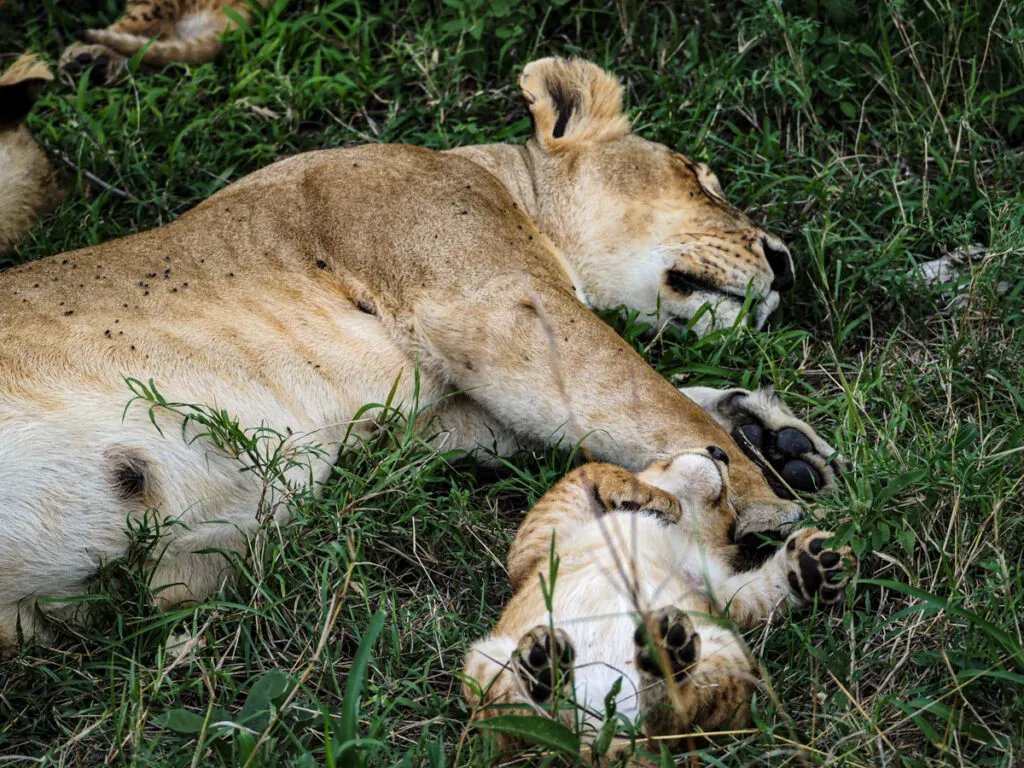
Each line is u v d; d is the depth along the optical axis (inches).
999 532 311.6
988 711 276.2
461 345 360.8
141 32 557.9
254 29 552.4
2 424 314.3
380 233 372.8
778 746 263.3
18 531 306.0
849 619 299.1
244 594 325.1
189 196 485.1
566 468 355.3
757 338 408.8
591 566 303.9
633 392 345.4
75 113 501.4
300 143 500.1
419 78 519.5
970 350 390.0
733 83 502.9
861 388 376.5
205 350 344.2
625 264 419.8
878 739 259.9
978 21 498.3
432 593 335.3
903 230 435.8
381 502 345.7
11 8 569.9
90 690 298.5
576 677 282.2
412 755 265.3
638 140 432.1
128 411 323.3
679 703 249.6
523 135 494.6
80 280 353.1
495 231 373.7
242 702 298.5
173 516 320.2
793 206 469.1
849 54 497.4
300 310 361.7
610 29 535.8
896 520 320.8
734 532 332.8
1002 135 487.8
